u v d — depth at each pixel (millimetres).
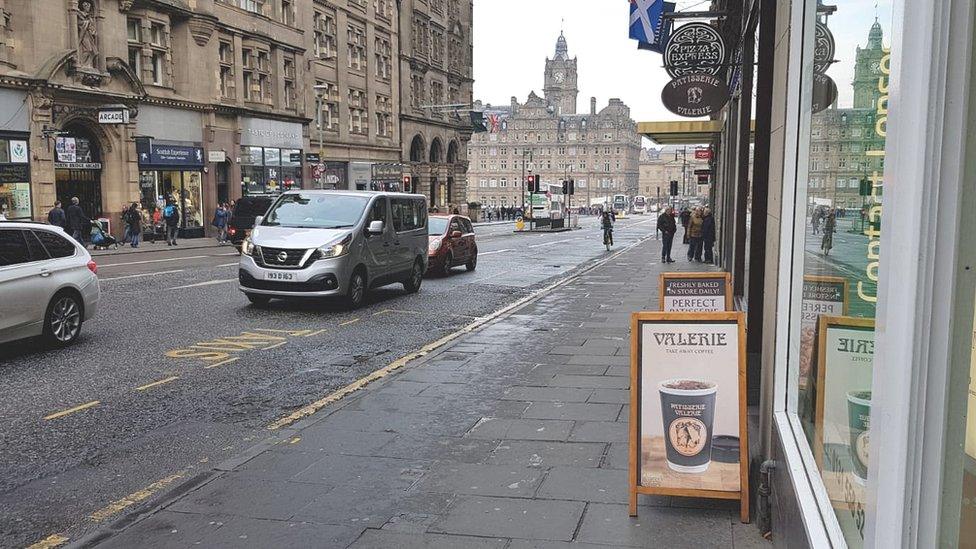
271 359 8617
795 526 2885
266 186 40156
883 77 2156
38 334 8656
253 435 5809
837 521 2475
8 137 25188
